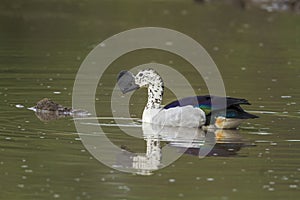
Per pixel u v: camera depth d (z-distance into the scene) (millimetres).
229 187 10781
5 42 26453
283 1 36438
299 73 21188
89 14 33750
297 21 32250
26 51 24625
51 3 37250
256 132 14078
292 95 17812
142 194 10438
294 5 35938
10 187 10695
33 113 15461
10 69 21156
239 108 14305
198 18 32750
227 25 30969
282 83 19531
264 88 18781
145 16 33031
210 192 10531
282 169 11648
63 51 24672
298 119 15164
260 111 15922
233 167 11773
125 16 33125
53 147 12742
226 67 22250
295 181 11047
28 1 37750
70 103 16578
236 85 19250
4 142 13016
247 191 10578
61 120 14875
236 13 34438
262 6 36500
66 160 12008
